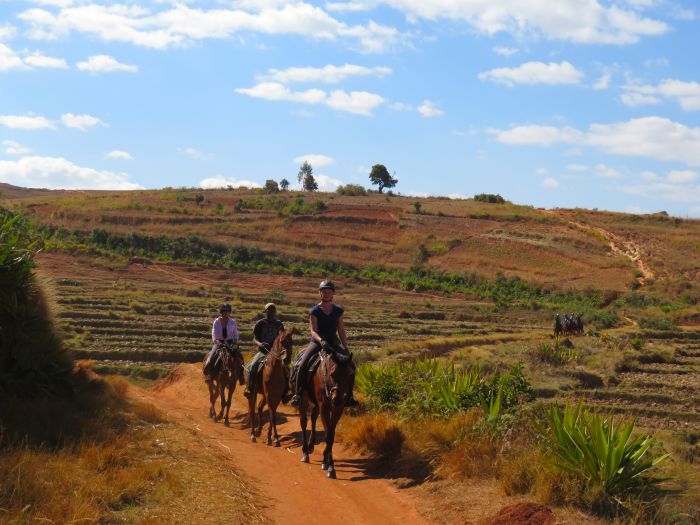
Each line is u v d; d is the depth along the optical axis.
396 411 14.09
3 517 6.44
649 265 84.50
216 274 71.81
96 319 39.19
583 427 8.77
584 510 7.71
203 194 118.69
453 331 48.53
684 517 7.38
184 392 21.67
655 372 32.47
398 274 81.44
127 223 90.25
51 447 9.20
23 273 11.98
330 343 10.91
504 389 12.95
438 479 9.73
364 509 8.79
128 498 7.68
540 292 75.56
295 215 100.25
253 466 10.69
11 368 11.55
